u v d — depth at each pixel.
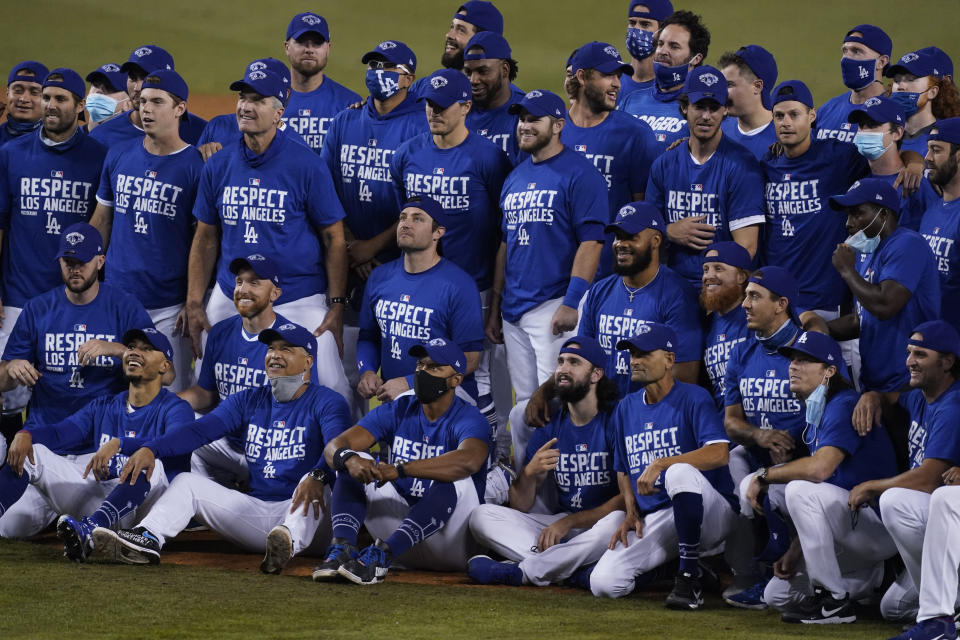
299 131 38.91
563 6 103.44
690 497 27.22
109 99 39.50
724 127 36.91
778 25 97.31
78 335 34.31
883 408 27.19
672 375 30.39
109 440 31.78
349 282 37.94
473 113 37.41
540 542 29.61
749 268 30.58
